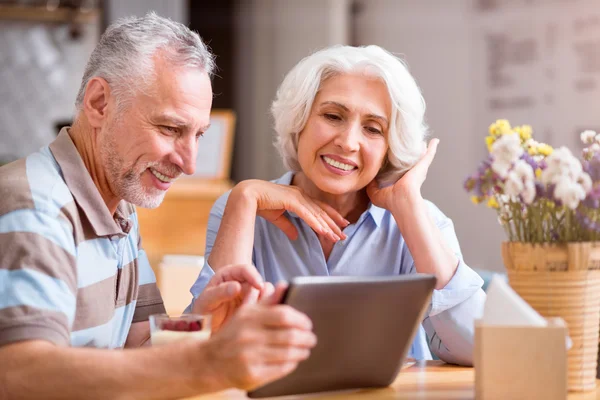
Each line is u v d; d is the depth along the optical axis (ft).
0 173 4.76
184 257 10.05
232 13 21.53
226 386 3.89
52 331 4.25
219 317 5.26
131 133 5.05
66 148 5.08
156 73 5.00
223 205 6.68
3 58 18.40
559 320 4.43
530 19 14.79
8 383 4.06
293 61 20.39
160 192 5.26
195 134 5.18
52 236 4.54
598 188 4.62
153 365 3.95
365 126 6.17
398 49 18.01
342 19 19.47
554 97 14.38
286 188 6.38
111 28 5.23
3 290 4.29
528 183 4.60
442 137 16.84
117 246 5.45
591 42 13.64
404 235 6.08
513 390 4.27
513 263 4.80
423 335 6.68
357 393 4.64
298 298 3.99
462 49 16.33
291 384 4.29
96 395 3.98
